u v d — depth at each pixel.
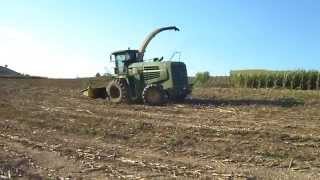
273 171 10.49
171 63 22.95
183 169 10.73
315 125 16.25
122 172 10.57
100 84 27.88
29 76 60.03
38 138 14.67
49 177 10.35
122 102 23.61
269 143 13.25
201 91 30.77
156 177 10.10
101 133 15.17
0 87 34.69
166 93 23.05
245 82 36.47
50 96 27.78
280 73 35.03
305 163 11.19
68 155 12.33
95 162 11.55
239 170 10.59
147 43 24.72
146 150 12.86
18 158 12.05
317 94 27.41
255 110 20.45
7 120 18.17
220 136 14.31
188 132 14.91
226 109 20.86
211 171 10.52
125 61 24.41
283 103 22.97
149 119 17.86
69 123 17.14
